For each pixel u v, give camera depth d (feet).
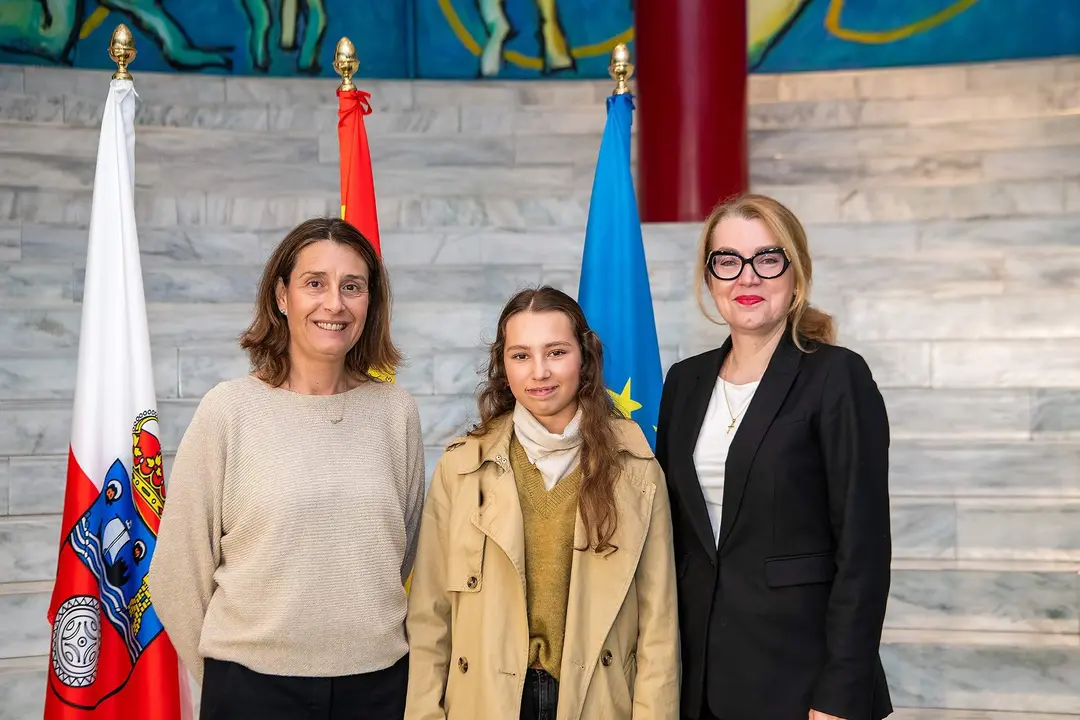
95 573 7.25
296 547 5.82
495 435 6.34
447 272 12.71
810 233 13.43
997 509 9.93
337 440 6.07
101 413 7.43
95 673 7.16
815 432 5.83
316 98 17.85
